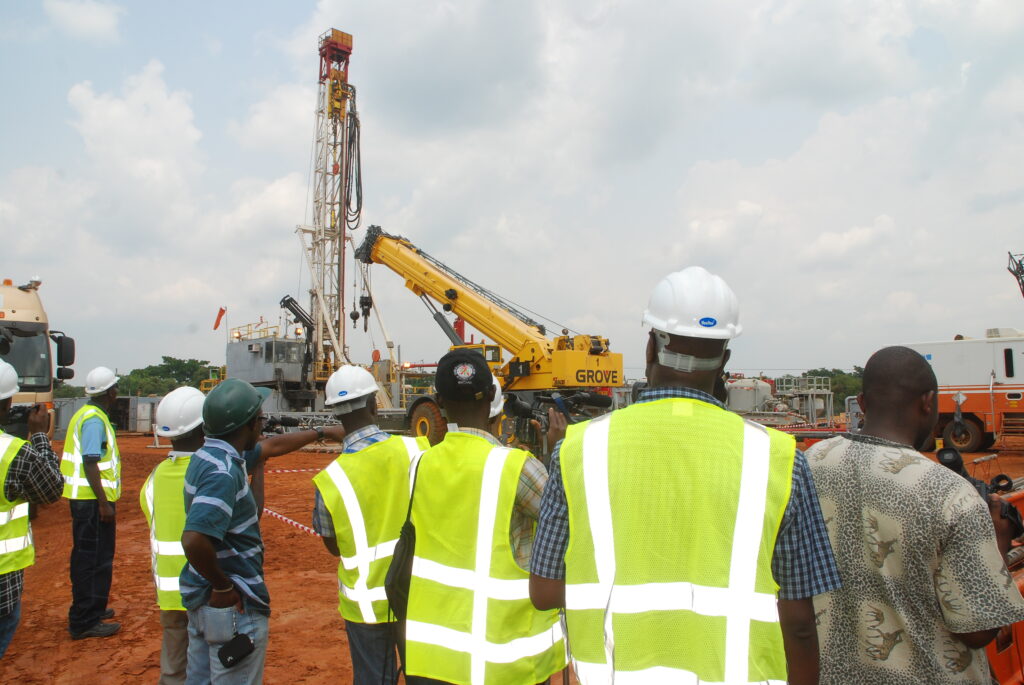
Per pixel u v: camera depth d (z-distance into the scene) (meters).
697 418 1.98
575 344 16.56
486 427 3.10
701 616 1.82
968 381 21.02
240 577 3.40
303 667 5.43
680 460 1.93
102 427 6.21
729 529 1.86
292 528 10.76
